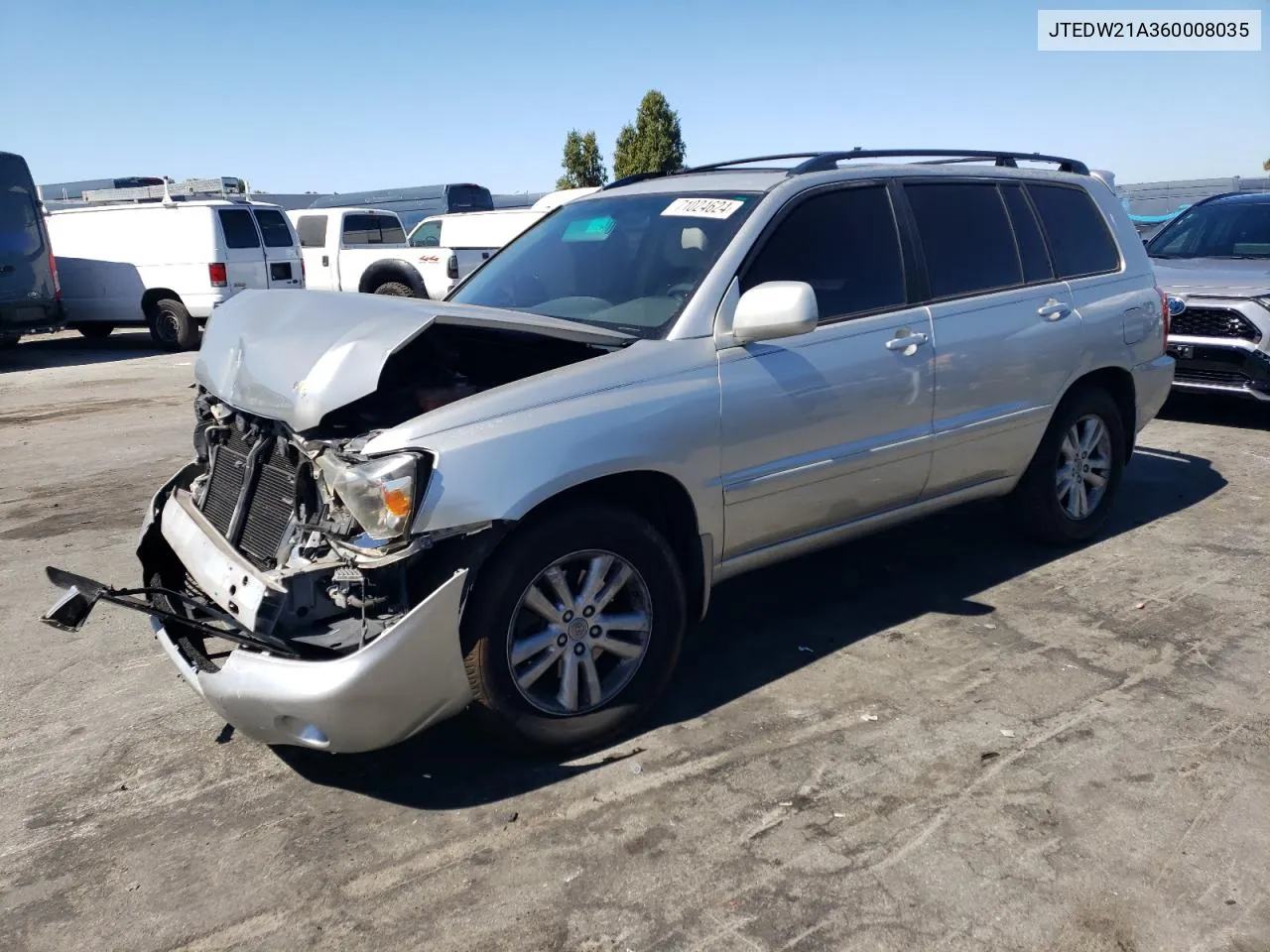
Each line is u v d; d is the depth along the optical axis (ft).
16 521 21.30
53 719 12.80
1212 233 30.09
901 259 14.53
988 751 11.46
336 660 9.88
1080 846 9.78
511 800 10.78
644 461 11.43
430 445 10.18
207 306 50.26
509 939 8.76
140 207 50.96
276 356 11.49
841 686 13.07
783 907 9.04
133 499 22.80
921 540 18.43
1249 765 11.08
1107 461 17.98
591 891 9.33
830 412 13.29
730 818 10.34
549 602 11.13
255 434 11.78
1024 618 15.06
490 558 10.69
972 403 15.14
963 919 8.84
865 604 15.67
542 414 10.85
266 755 11.86
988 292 15.56
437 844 10.08
